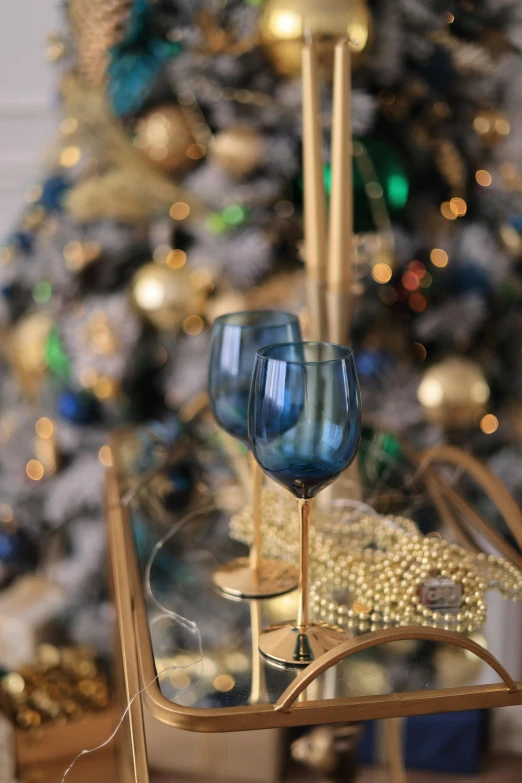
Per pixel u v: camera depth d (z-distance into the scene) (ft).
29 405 7.36
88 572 6.79
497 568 4.61
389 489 5.17
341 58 4.66
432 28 6.39
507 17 6.68
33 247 7.17
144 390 7.06
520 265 6.94
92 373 6.54
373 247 6.26
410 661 4.26
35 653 6.79
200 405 5.76
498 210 6.95
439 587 4.45
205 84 6.44
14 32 8.64
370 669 4.23
